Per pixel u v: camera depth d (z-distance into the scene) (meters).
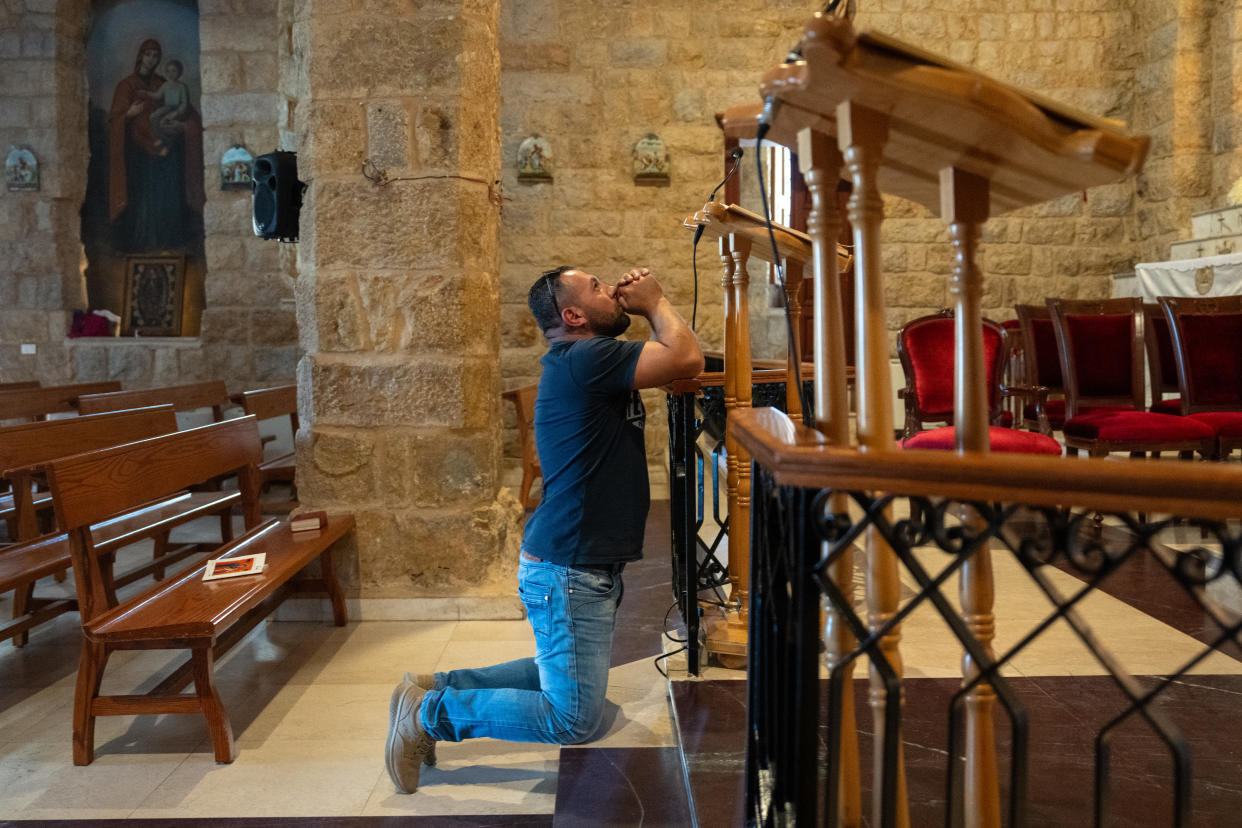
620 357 2.13
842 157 1.21
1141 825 1.72
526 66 7.68
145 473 2.94
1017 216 8.04
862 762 1.98
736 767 2.04
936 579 1.02
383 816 2.15
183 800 2.23
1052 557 0.95
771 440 1.10
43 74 8.36
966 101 0.92
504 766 2.41
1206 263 6.08
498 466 3.93
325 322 3.66
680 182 7.77
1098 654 0.96
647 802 2.13
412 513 3.68
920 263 7.96
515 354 7.82
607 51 7.68
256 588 2.68
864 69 0.92
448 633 3.50
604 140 7.73
